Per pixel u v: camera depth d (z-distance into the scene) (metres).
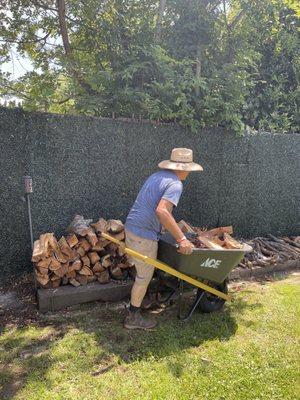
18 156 4.35
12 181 4.36
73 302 3.89
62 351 3.10
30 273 4.57
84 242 4.05
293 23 6.84
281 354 3.12
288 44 6.64
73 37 5.92
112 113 4.97
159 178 3.35
